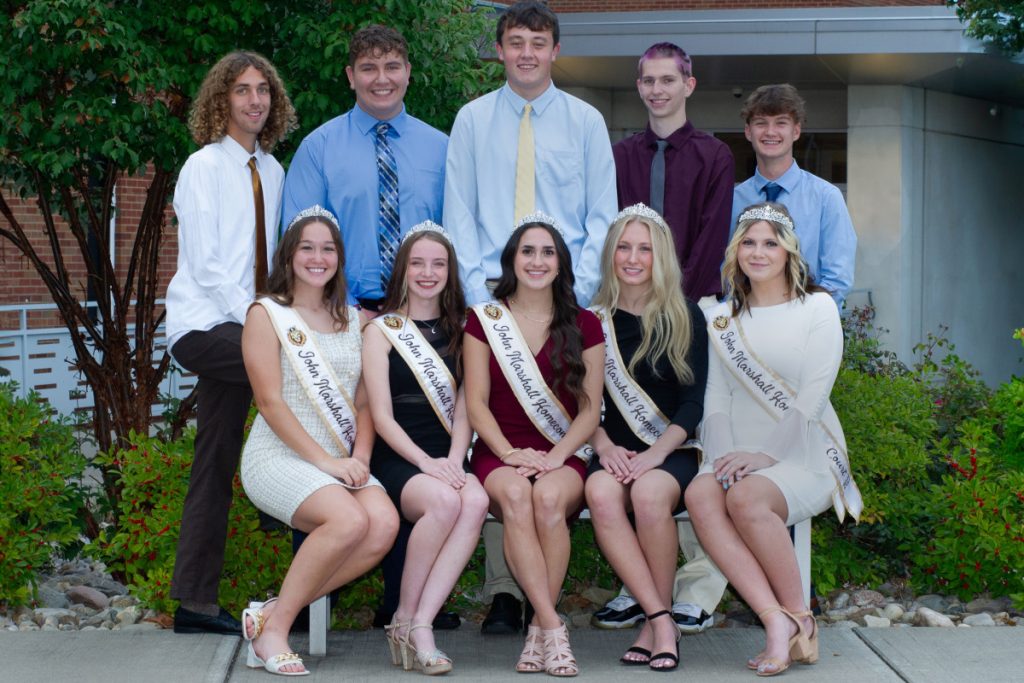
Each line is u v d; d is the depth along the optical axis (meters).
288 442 4.44
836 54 12.56
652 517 4.41
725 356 4.69
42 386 11.66
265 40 6.82
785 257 4.67
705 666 4.42
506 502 4.35
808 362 4.61
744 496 4.37
